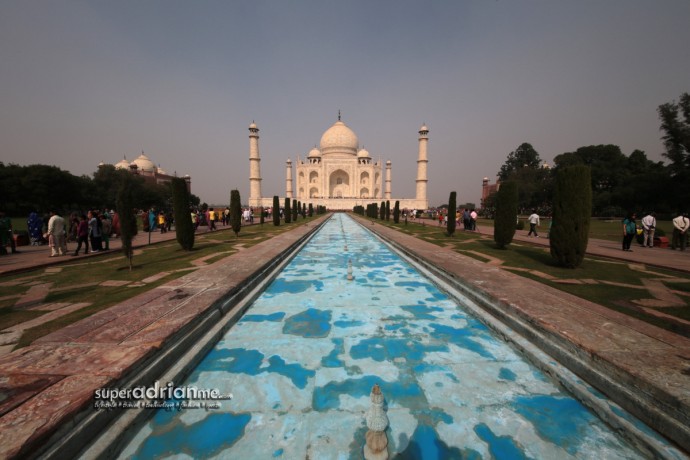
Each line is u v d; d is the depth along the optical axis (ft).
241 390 9.95
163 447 7.72
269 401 9.41
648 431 7.86
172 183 35.58
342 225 85.56
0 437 6.27
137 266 27.02
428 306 17.76
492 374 10.87
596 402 8.92
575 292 18.83
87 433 7.32
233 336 13.84
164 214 67.97
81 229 33.47
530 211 159.53
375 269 27.66
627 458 7.41
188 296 15.99
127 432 7.98
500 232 37.65
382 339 13.55
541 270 25.35
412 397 9.58
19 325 13.50
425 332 14.28
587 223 25.21
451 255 29.84
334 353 12.29
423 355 12.16
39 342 10.62
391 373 10.89
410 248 34.96
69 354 9.75
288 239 44.24
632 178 123.34
